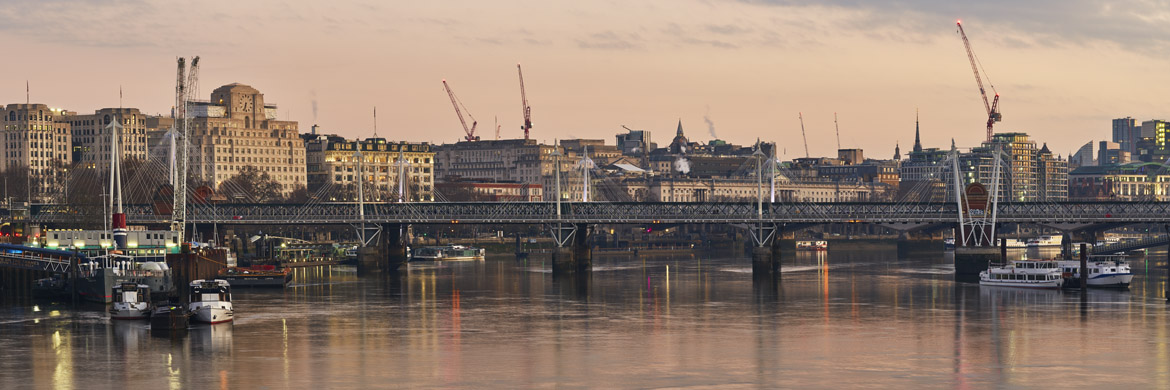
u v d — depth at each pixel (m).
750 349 185.62
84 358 175.00
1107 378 163.75
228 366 170.38
